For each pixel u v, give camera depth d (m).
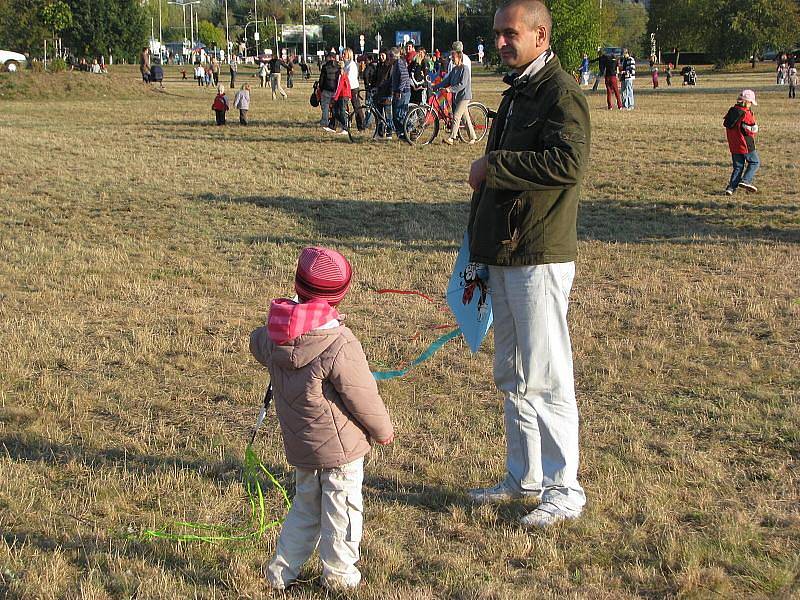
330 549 3.63
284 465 4.97
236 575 3.80
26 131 21.44
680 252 10.41
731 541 4.06
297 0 147.25
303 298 3.43
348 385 3.40
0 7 57.81
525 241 4.13
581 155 3.96
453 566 3.92
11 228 11.56
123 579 3.75
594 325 7.68
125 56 74.06
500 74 65.44
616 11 92.62
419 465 4.99
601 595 3.69
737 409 5.73
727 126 13.80
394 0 140.25
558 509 4.32
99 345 7.07
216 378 6.39
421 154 17.80
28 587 3.67
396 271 9.61
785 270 9.51
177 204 13.08
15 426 5.44
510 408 4.48
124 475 4.76
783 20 69.06
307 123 23.41
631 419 5.65
